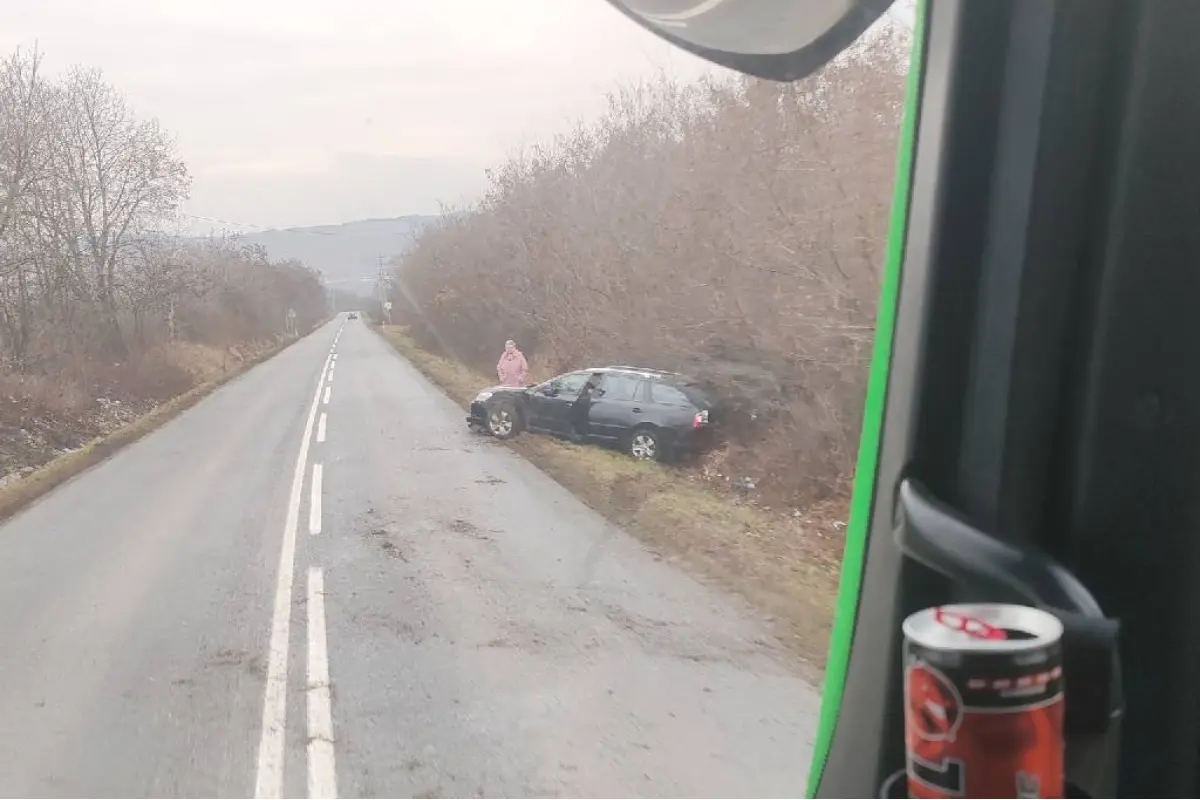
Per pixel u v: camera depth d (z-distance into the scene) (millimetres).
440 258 31016
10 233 20359
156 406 23766
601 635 5539
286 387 27328
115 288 25844
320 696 4797
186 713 4625
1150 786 1605
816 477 7570
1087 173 1706
